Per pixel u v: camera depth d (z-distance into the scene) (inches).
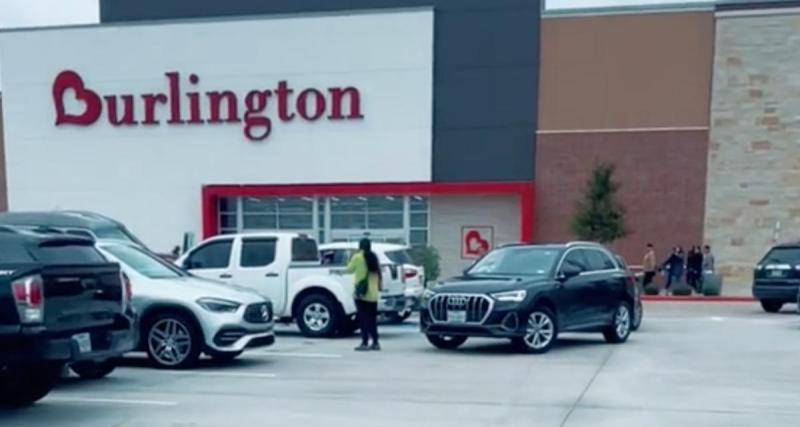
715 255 1059.9
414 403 347.9
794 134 1045.2
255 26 1173.1
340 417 319.6
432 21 1120.8
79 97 1225.4
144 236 1204.5
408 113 1127.6
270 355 504.7
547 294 514.6
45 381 343.0
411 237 1142.3
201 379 409.7
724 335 626.2
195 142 1192.2
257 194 1170.0
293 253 617.9
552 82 1096.2
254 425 306.3
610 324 566.3
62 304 302.7
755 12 1053.2
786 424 311.7
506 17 1107.9
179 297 440.8
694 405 346.3
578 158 1087.6
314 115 1155.3
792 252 816.3
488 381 405.1
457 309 506.6
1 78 1251.2
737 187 1056.8
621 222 1031.6
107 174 1218.0
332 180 1151.6
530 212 1086.4
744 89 1056.8
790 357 498.6
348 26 1144.2
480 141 1111.6
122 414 324.2
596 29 1086.4
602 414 327.3
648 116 1074.1
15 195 1247.5
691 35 1067.9
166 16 1233.4
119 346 331.0
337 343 572.7
